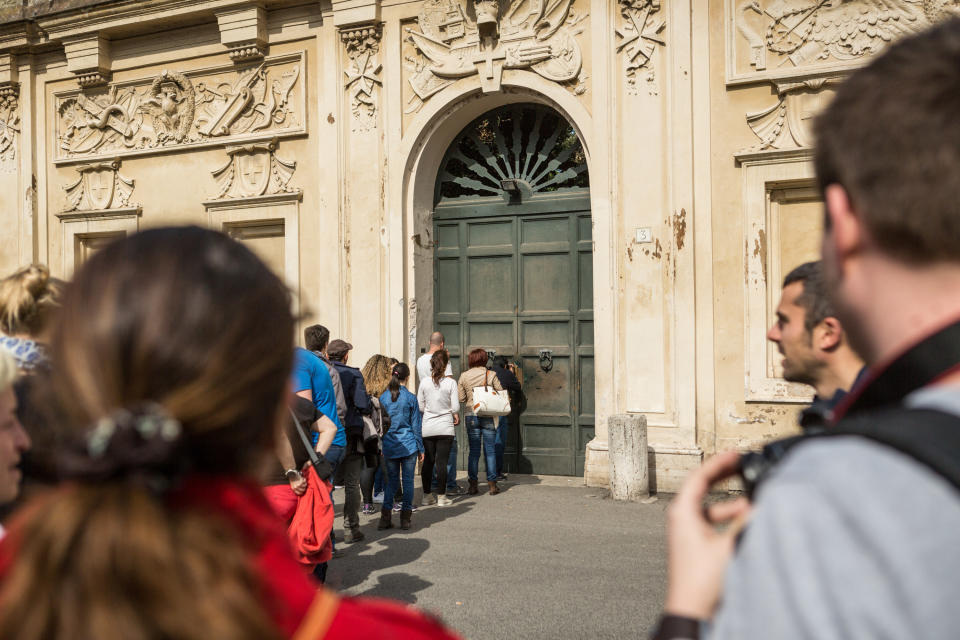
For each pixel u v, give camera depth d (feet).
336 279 36.06
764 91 29.30
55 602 2.30
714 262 29.84
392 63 35.24
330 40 36.24
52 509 2.45
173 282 2.69
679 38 30.25
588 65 31.81
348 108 36.09
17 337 7.80
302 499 14.20
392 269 35.12
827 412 5.03
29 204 42.63
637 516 26.40
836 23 28.30
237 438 2.72
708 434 29.76
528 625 16.46
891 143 2.60
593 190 31.55
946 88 2.57
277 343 2.89
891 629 2.06
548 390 34.27
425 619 3.03
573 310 33.91
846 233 2.80
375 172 35.47
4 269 43.16
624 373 31.04
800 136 28.71
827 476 2.30
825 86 28.37
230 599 2.34
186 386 2.58
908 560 2.09
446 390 28.73
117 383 2.56
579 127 31.89
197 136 39.27
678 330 30.12
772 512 2.36
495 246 35.45
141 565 2.27
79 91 41.96
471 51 33.71
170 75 39.52
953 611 2.04
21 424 6.34
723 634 2.38
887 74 2.71
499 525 25.44
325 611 2.67
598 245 31.40
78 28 40.70
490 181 36.32
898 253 2.63
